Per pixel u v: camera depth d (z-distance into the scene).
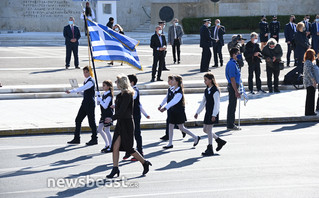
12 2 48.25
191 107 17.91
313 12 51.56
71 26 25.17
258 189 9.53
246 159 11.78
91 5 48.09
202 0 48.19
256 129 15.31
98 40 13.14
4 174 10.65
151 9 48.00
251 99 19.53
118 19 50.16
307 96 16.50
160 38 21.67
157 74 22.25
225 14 49.03
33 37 42.19
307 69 16.36
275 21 31.33
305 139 13.88
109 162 11.70
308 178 10.23
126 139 10.38
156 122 15.57
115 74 23.59
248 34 46.50
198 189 9.56
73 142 13.39
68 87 20.22
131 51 13.49
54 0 48.62
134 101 12.01
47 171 10.90
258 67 20.66
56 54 32.12
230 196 9.14
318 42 27.44
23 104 18.50
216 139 12.38
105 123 12.18
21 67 25.78
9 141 13.80
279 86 21.73
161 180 10.20
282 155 12.11
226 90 21.30
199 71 24.77
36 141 13.80
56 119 15.88
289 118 16.39
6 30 48.25
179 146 13.26
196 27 47.03
